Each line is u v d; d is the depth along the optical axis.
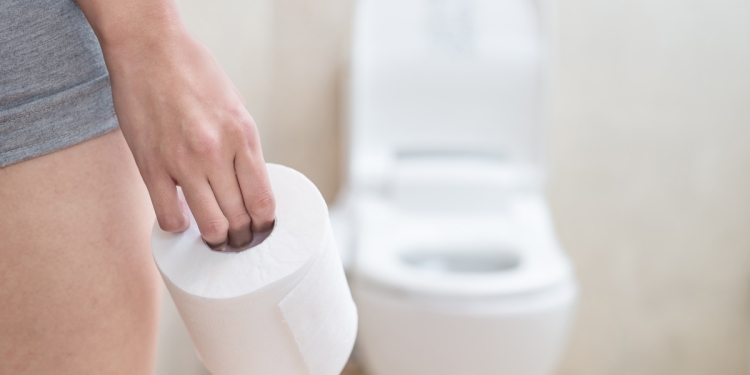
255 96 1.27
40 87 0.44
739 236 1.50
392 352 1.05
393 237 1.17
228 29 1.07
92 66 0.47
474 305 0.99
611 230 1.50
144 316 0.52
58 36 0.44
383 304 1.03
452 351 1.01
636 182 1.48
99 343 0.49
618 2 1.39
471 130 1.29
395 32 1.26
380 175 1.26
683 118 1.45
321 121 1.47
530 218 1.22
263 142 1.34
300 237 0.43
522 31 1.27
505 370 1.03
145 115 0.42
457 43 1.27
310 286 0.43
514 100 1.28
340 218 1.29
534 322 1.00
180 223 0.43
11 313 0.45
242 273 0.42
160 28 0.42
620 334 1.55
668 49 1.41
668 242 1.51
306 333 0.45
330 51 1.44
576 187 1.48
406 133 1.29
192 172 0.41
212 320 0.43
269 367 0.46
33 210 0.44
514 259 1.16
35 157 0.44
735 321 1.54
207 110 0.41
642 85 1.43
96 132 0.47
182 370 1.01
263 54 1.34
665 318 1.54
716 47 1.41
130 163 0.52
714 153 1.46
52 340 0.46
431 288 1.00
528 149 1.29
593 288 1.53
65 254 0.46
